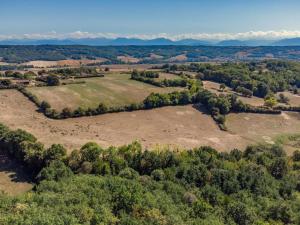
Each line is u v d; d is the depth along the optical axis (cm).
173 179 7094
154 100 13738
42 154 8006
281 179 7900
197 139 11581
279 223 5594
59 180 6825
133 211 4888
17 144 8500
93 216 4538
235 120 13738
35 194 5459
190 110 14075
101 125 11762
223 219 5412
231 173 7188
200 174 7144
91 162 7888
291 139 12762
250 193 6738
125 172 7225
